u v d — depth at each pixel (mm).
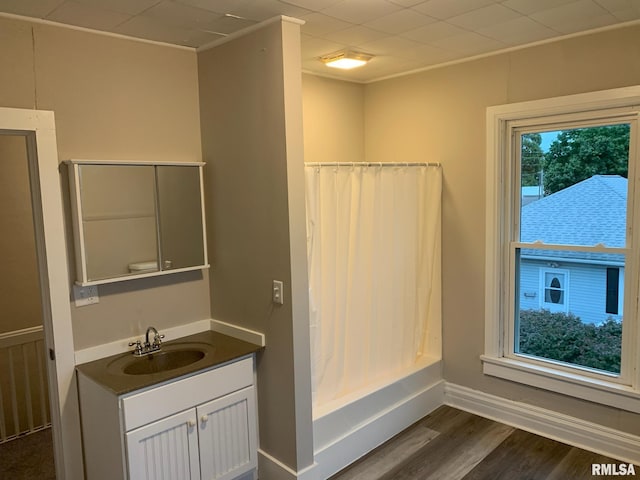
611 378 2895
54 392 2471
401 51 2988
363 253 3105
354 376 3105
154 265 2664
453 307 3508
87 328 2521
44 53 2309
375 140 3816
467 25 2518
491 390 3379
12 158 3344
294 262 2473
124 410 2150
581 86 2771
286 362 2553
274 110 2426
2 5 2094
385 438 3145
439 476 2754
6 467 3004
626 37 2590
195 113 2875
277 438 2668
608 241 2871
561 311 3102
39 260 2416
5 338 3330
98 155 2508
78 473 2531
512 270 3266
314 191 2713
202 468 2461
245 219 2680
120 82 2566
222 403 2520
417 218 3398
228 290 2859
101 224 2461
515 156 3182
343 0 2123
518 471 2771
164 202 2689
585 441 2967
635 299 2750
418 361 3543
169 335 2840
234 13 2260
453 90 3320
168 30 2488
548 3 2234
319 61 3156
